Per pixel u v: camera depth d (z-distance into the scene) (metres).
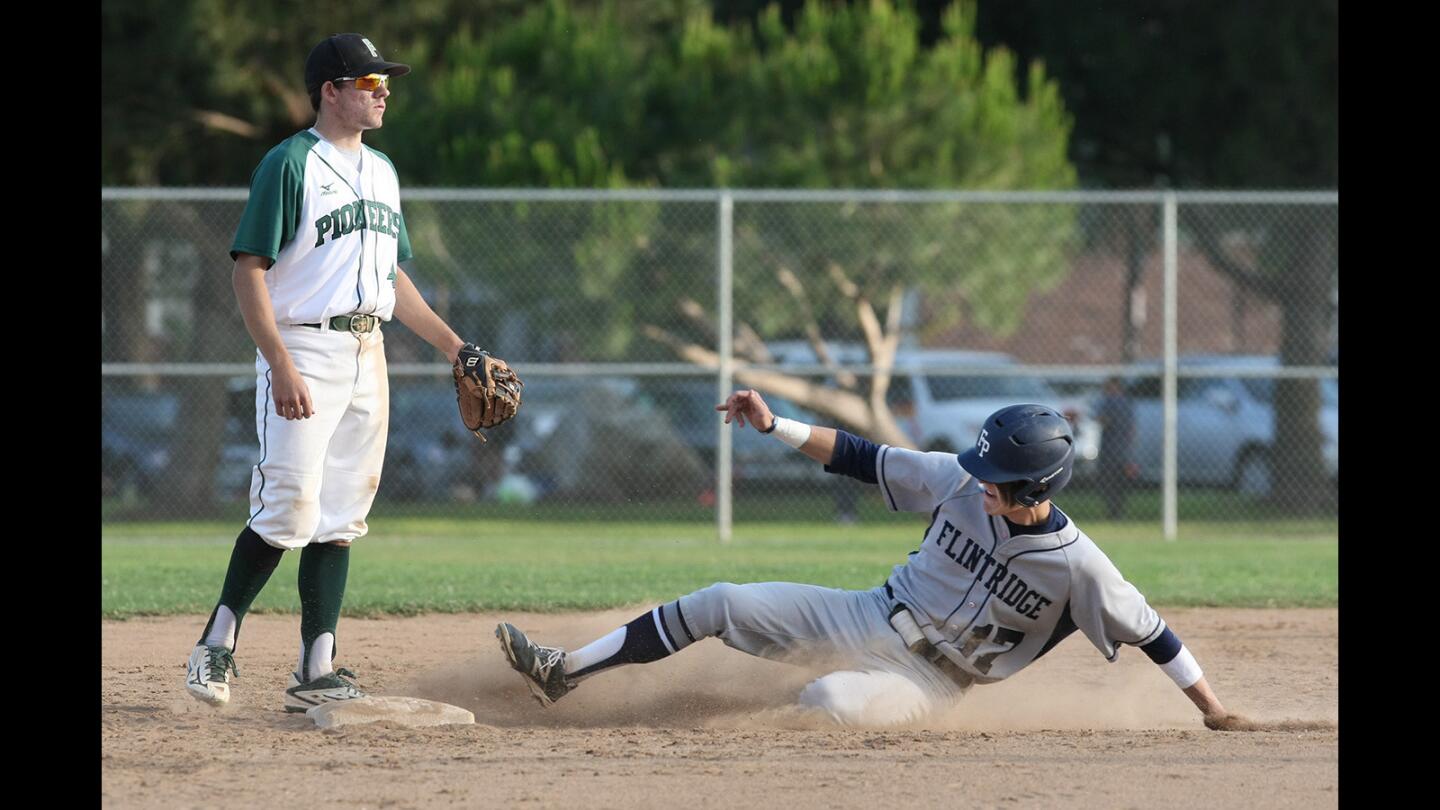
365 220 17.55
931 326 54.59
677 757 15.57
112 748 15.69
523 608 27.67
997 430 16.72
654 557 38.22
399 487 55.34
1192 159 70.69
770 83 53.56
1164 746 16.53
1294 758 15.90
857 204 51.44
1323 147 63.81
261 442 17.39
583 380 55.41
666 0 61.84
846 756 15.70
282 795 13.77
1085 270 85.25
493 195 43.66
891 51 53.75
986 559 17.23
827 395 53.41
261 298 16.73
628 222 49.88
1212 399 64.94
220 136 63.44
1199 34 67.25
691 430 55.84
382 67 17.42
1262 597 30.45
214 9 56.53
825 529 49.78
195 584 30.52
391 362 54.94
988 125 53.47
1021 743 16.64
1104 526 50.00
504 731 17.05
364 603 27.64
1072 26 69.75
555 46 55.97
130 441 57.00
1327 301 59.72
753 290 51.53
